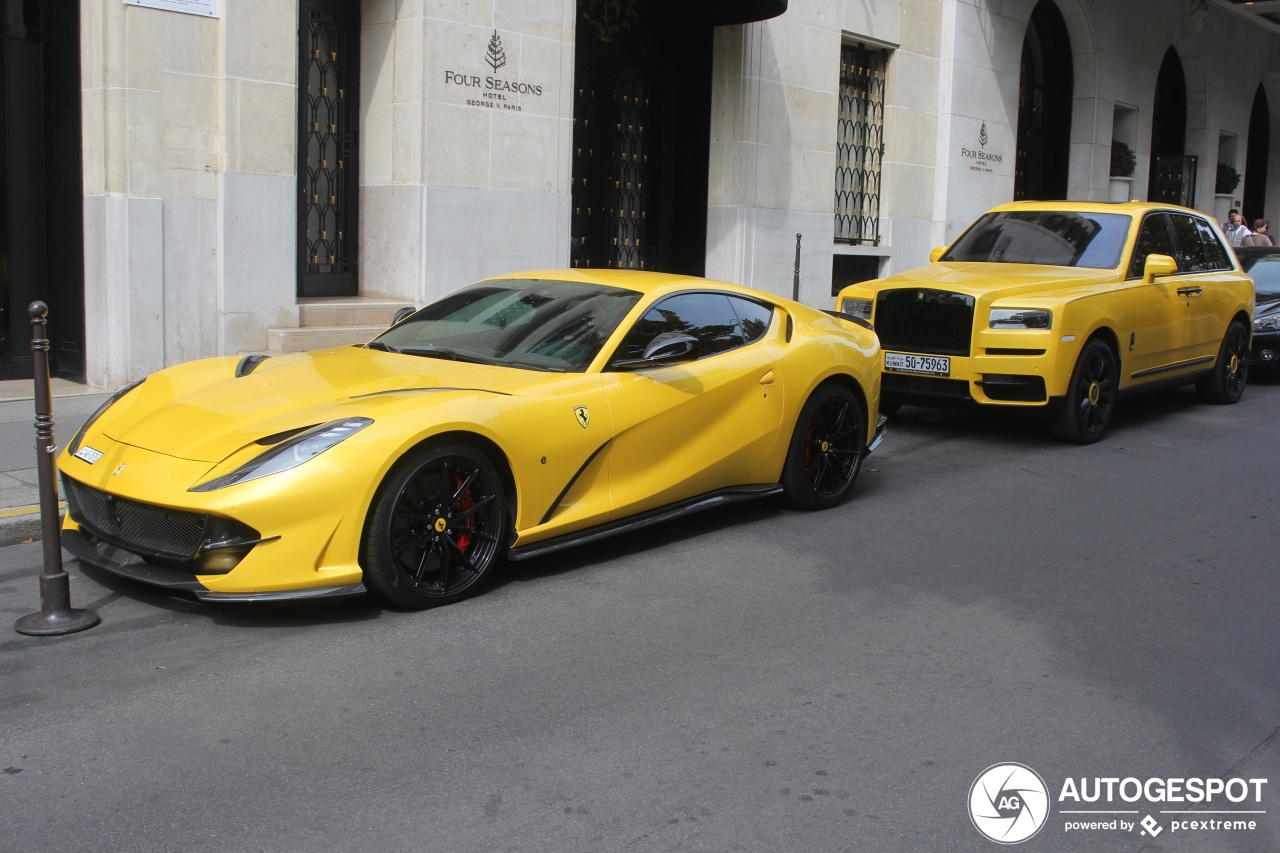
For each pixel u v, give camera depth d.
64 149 9.77
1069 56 20.70
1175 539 6.41
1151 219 10.08
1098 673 4.45
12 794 3.28
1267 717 4.09
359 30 11.27
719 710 3.97
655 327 5.86
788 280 15.05
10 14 9.62
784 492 6.70
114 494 4.58
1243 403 11.47
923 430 9.63
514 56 11.48
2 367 9.89
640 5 13.99
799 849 3.12
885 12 16.22
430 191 10.94
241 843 3.05
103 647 4.38
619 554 5.81
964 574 5.66
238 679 4.11
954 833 3.23
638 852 3.07
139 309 9.35
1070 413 8.74
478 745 3.65
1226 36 24.75
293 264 10.22
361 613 4.80
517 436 5.00
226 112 9.63
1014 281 8.87
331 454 4.47
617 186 14.16
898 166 16.91
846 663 4.45
